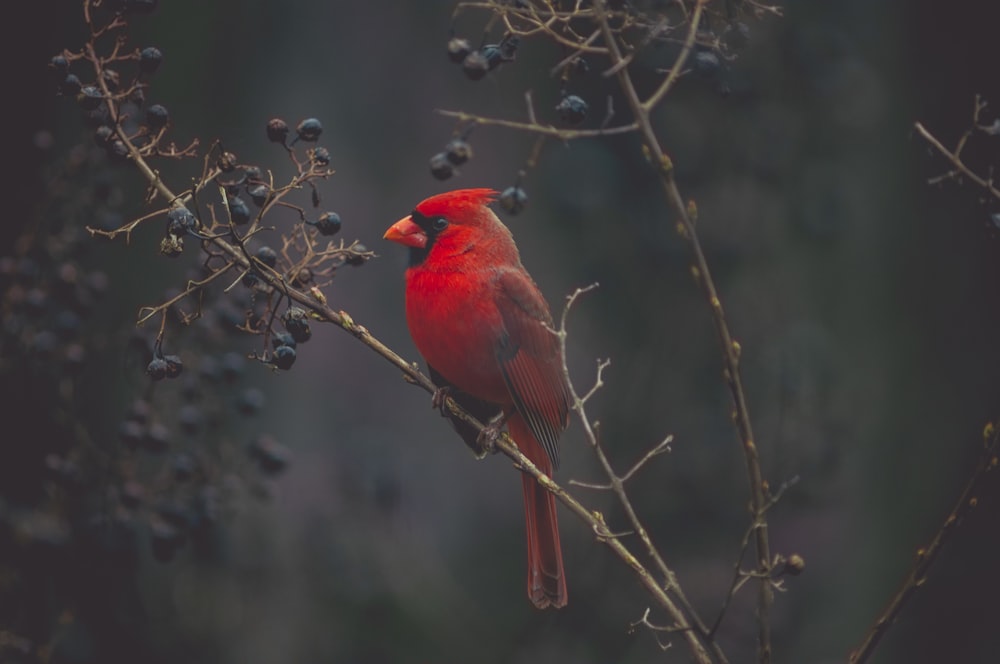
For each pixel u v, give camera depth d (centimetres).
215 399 740
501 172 1425
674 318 1136
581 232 1159
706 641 482
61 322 729
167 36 1189
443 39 1395
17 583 782
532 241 1399
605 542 498
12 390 782
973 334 1202
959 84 1202
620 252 1148
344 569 1158
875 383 1194
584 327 1250
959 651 1175
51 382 790
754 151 1095
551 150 1177
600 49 462
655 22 495
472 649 1220
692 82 1094
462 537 1508
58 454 792
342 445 1238
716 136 1101
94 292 737
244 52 1235
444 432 1488
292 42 1268
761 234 1116
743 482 1107
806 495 1085
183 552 999
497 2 512
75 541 773
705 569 1128
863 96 1122
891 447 1202
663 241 1125
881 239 1193
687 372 1128
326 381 1377
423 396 1434
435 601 1238
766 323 1120
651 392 1135
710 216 1114
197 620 1000
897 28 1199
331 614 1140
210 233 516
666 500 1122
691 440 1116
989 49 1197
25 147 1093
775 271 1127
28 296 717
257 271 520
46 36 1133
